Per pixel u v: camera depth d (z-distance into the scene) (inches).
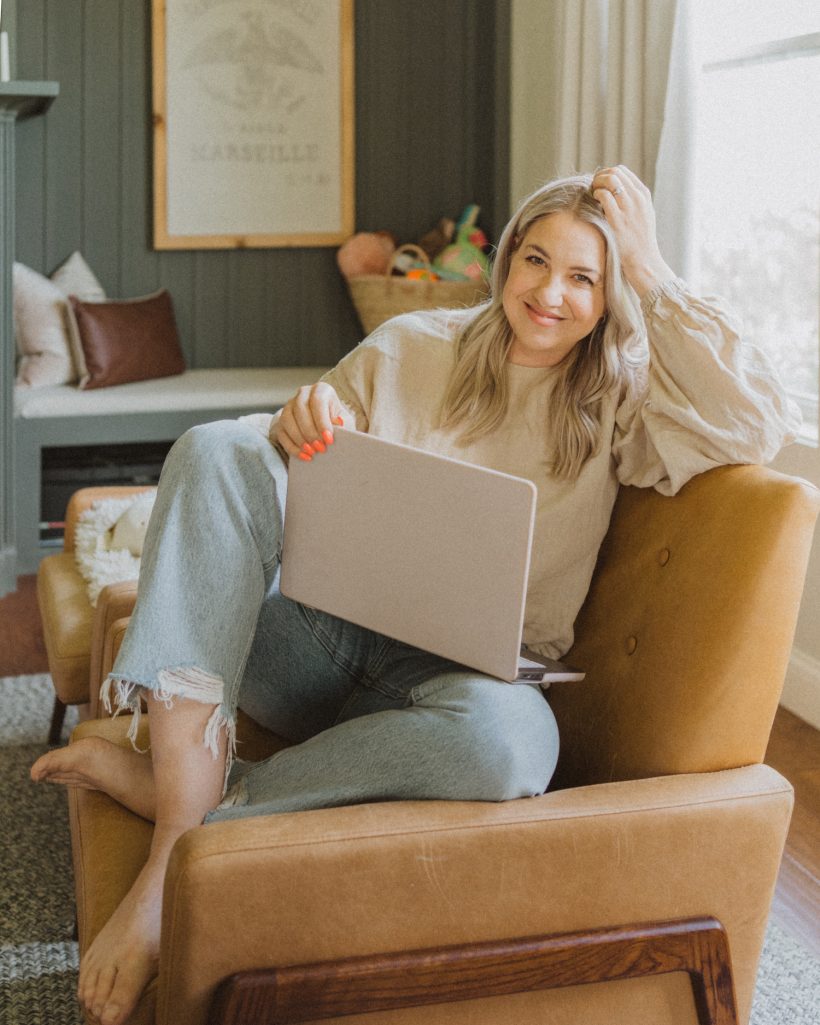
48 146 172.7
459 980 51.6
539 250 65.4
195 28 173.8
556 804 53.6
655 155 129.8
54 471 159.8
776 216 125.1
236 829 49.6
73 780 61.5
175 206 177.6
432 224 190.4
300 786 56.8
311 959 50.1
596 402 68.2
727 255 134.4
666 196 127.0
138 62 174.2
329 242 184.7
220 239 180.2
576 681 66.6
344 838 49.9
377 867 50.2
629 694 61.8
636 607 63.7
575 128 141.3
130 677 56.8
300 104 180.1
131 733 62.1
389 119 185.8
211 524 59.5
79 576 100.9
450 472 56.6
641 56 130.7
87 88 172.9
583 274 65.3
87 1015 52.8
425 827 51.1
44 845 90.8
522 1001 53.6
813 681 116.2
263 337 187.0
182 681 57.6
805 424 120.3
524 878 52.2
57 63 170.9
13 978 74.8
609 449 67.6
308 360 189.5
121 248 178.5
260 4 175.8
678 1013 56.1
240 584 59.7
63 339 163.8
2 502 150.7
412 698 60.2
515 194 181.5
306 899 49.4
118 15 172.4
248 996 48.8
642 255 65.4
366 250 176.6
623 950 53.7
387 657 67.4
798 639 119.4
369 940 50.7
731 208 132.8
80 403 156.3
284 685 68.2
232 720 59.1
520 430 69.1
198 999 49.5
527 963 52.4
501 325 68.3
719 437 61.6
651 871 54.1
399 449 57.9
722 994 55.8
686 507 62.9
